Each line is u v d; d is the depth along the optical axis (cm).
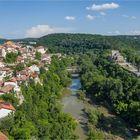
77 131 16375
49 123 15662
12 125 13675
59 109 18488
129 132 16750
